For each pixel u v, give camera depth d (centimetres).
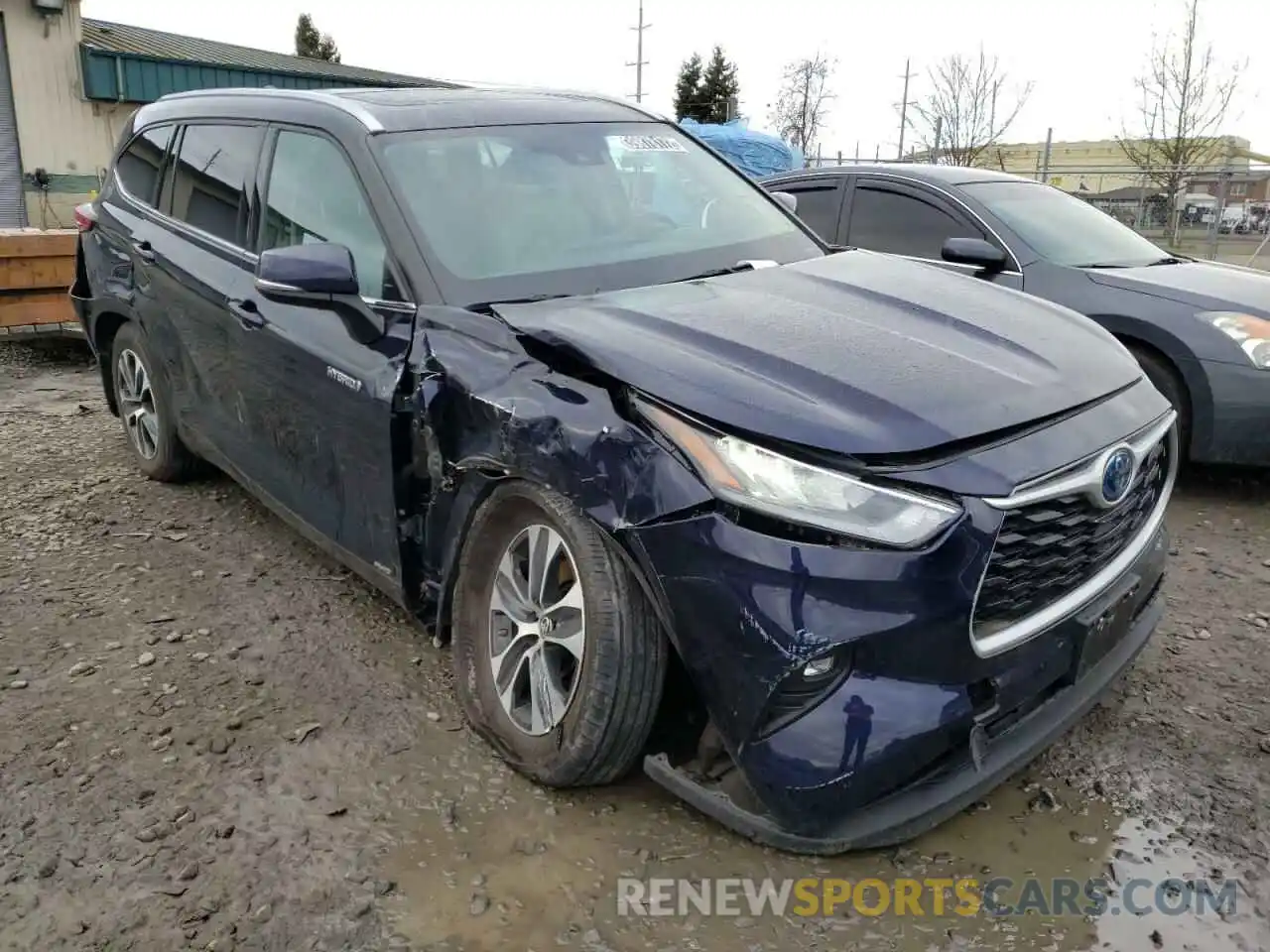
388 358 310
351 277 309
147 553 444
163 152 483
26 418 681
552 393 263
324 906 244
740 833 246
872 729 224
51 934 236
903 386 245
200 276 416
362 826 271
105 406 714
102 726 316
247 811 277
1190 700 329
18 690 335
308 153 372
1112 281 534
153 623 381
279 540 457
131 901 246
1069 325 310
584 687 260
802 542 224
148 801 281
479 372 281
